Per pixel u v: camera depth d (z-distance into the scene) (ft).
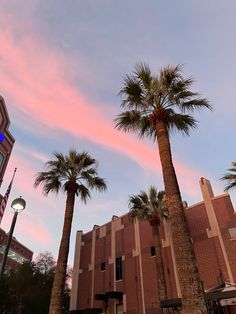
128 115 47.16
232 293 50.72
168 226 93.61
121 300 96.27
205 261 78.43
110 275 105.60
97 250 119.03
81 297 113.29
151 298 86.69
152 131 47.85
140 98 46.16
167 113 43.11
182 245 28.99
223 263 74.64
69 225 57.36
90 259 119.85
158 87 45.75
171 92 46.06
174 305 60.23
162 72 46.37
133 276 96.43
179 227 30.32
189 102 47.06
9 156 91.09
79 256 125.59
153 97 45.50
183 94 45.88
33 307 118.93
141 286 91.71
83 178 67.97
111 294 94.79
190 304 25.38
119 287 99.35
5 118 90.07
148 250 96.43
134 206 88.38
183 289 26.61
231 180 74.59
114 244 111.86
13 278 124.98
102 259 113.70
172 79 46.14
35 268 132.36
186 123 47.42
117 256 107.24
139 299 90.02
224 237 77.66
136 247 101.30
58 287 48.85
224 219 80.18
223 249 76.23
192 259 28.02
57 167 67.92
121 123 48.24
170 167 35.86
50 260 139.74
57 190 67.46
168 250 89.30
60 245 54.34
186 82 46.24
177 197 32.81
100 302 103.50
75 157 69.67
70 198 62.23
